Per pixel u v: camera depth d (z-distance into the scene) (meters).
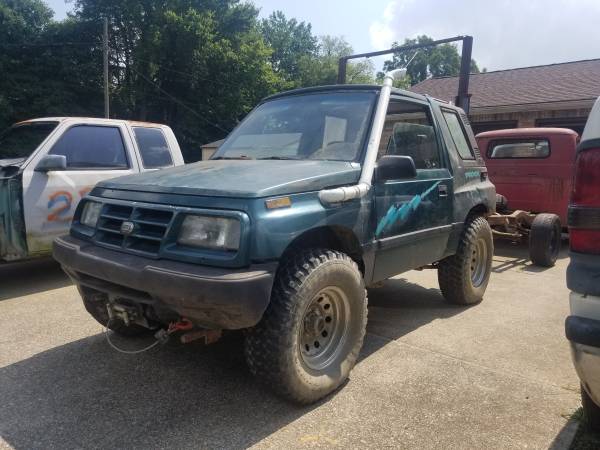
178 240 2.76
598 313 2.14
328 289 3.05
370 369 3.52
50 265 6.77
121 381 3.31
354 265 3.18
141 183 3.17
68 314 4.68
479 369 3.54
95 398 3.08
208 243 2.65
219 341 3.99
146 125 6.78
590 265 2.17
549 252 7.21
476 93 19.12
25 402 3.04
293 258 2.91
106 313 3.58
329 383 3.04
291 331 2.76
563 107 15.08
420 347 3.94
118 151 6.26
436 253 4.34
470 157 5.10
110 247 3.04
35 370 3.47
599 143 2.16
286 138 3.89
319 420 2.85
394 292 5.65
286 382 2.80
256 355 2.78
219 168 3.36
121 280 2.78
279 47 56.50
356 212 3.25
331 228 3.14
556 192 8.24
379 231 3.50
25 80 34.66
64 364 3.57
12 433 2.70
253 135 4.14
